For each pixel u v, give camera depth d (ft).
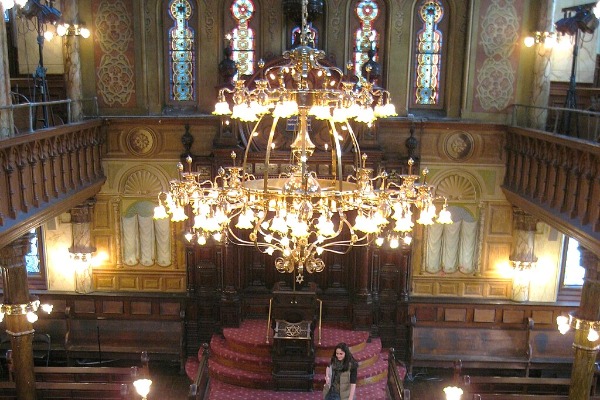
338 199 26.78
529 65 48.14
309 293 43.29
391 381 40.42
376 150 47.06
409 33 48.26
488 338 49.39
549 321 49.47
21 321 39.04
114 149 49.52
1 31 33.76
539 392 40.98
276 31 48.62
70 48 46.96
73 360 50.47
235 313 48.55
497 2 47.29
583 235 33.40
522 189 44.96
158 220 50.24
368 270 48.75
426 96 50.21
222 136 47.52
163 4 48.60
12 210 33.35
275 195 25.72
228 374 44.50
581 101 48.52
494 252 50.37
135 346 49.62
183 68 49.83
